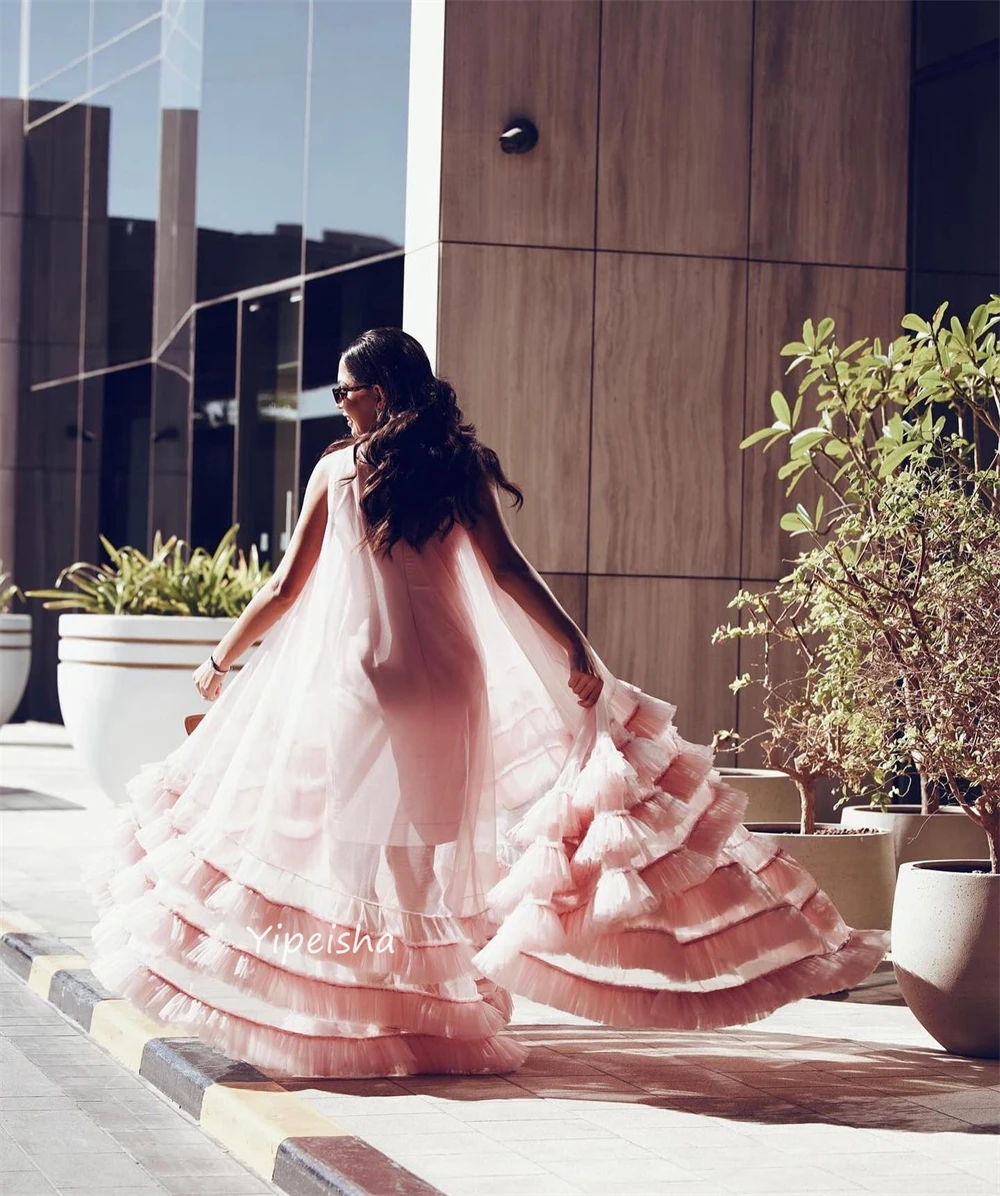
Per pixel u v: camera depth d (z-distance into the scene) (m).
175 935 4.64
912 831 7.09
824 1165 3.98
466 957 4.68
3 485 19.97
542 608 4.80
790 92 9.12
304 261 14.91
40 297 20.00
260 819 4.61
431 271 8.78
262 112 15.45
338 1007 4.61
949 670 5.26
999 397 6.08
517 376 8.77
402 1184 3.67
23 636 18.06
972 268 9.03
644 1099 4.57
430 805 4.63
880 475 6.11
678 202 8.97
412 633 4.68
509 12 8.77
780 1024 5.64
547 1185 3.79
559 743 4.96
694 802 4.72
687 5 9.00
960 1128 4.32
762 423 9.05
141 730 10.57
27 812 11.10
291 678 4.77
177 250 17.16
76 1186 3.97
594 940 4.60
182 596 11.21
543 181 8.81
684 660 8.93
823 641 8.93
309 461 14.80
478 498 4.80
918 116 9.23
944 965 5.09
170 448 17.34
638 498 8.89
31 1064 5.14
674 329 8.95
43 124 19.97
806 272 9.12
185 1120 4.57
